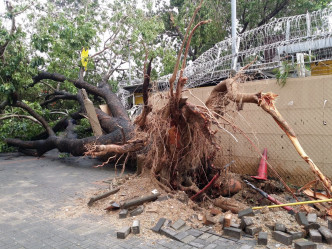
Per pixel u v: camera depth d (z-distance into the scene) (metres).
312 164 4.76
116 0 16.16
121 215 5.00
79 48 11.90
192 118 5.40
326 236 3.89
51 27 11.34
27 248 4.04
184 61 4.78
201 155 5.84
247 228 4.27
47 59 13.28
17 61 10.86
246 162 7.72
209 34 17.62
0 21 10.43
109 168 9.98
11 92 11.33
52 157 12.80
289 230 4.12
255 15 18.12
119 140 9.45
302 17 8.45
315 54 8.12
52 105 17.11
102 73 17.23
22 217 5.30
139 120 5.98
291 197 5.90
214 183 6.17
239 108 5.99
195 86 10.11
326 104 6.42
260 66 8.74
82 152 10.45
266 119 7.34
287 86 6.94
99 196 5.85
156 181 6.13
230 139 7.98
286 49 8.39
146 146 6.39
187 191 6.15
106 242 4.16
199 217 4.85
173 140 5.77
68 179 8.38
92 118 10.52
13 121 13.94
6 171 9.78
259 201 5.88
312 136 6.64
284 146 7.10
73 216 5.27
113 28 15.41
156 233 4.41
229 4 19.25
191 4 17.16
